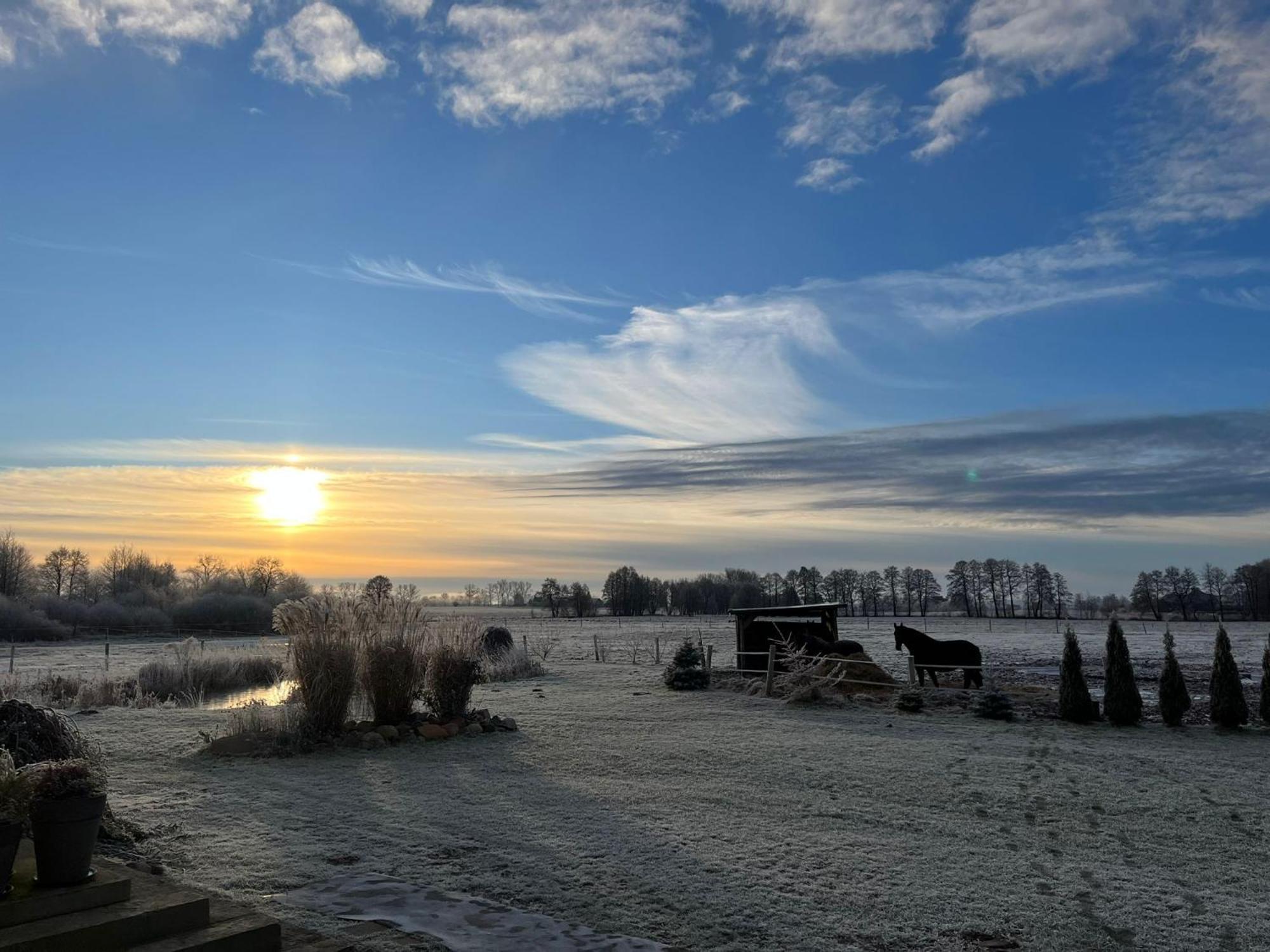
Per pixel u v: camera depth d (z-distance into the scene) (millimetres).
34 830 5840
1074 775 12773
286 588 103938
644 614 135625
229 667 28922
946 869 8352
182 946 5586
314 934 6348
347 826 9312
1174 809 10859
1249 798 11438
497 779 11891
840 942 6645
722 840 9078
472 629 17109
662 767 12758
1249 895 7879
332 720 14531
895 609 146125
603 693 22172
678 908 7176
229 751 13297
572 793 11062
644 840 9016
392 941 6273
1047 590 141750
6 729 8914
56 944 5273
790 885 7777
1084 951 6609
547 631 69688
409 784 11453
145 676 27469
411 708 15969
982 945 6660
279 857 8188
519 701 20469
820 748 14367
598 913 7023
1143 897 7711
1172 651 18406
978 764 13352
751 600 136375
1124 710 18266
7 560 85750
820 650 25984
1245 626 99688
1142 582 134750
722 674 26188
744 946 6500
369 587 16750
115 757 13000
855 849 8922
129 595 83938
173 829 9102
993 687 19500
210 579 104500
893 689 22750
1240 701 17859
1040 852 9047
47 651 48375
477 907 7023
